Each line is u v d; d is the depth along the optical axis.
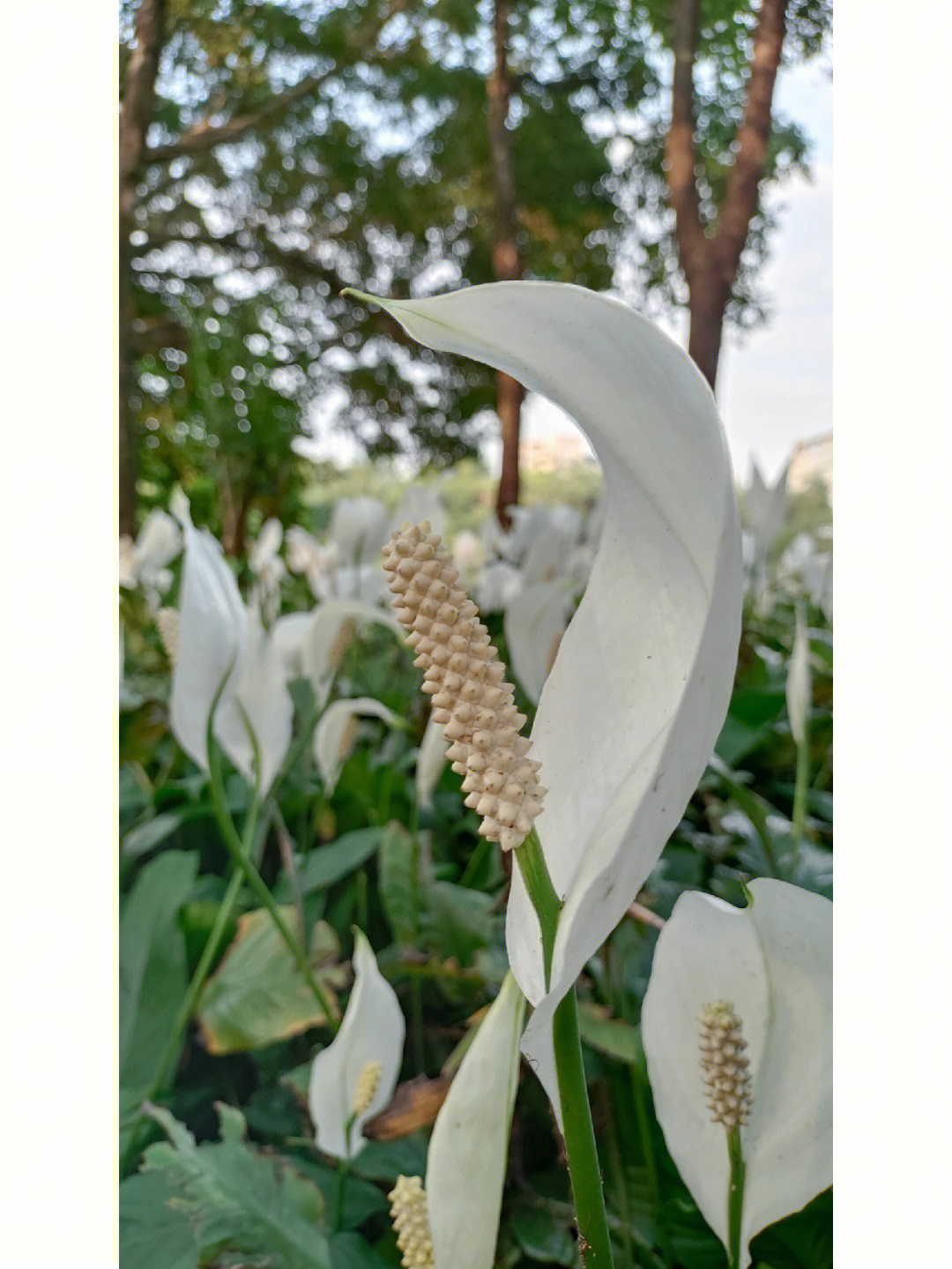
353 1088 0.57
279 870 0.67
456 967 0.64
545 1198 0.55
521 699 0.63
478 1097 0.33
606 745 0.25
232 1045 0.65
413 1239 0.39
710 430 0.21
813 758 0.65
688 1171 0.38
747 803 0.61
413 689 0.70
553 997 0.22
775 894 0.37
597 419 0.22
